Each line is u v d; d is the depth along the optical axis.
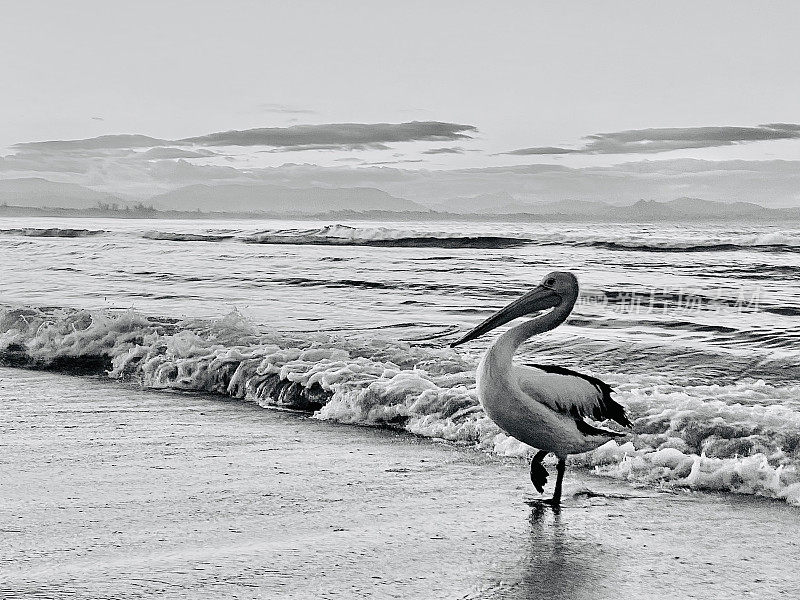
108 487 6.44
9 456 7.36
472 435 7.92
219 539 5.34
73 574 4.75
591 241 40.38
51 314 14.83
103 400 10.02
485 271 26.86
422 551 5.17
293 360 10.63
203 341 12.00
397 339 13.86
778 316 16.59
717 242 37.69
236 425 8.69
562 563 5.00
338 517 5.78
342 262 30.78
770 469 6.41
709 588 4.64
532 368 6.36
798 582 4.72
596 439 6.16
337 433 8.33
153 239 50.69
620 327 15.23
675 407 7.84
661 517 5.83
